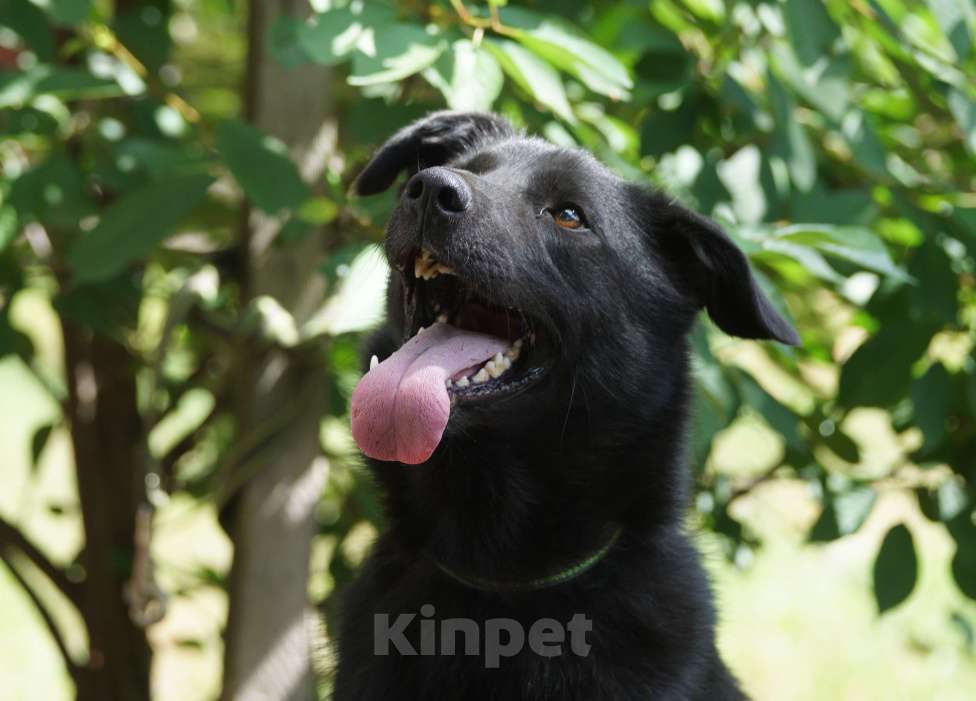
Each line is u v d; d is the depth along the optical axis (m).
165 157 1.69
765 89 1.67
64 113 1.75
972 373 1.70
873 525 3.17
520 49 1.51
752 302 1.51
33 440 1.96
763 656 2.59
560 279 1.52
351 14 1.50
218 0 2.11
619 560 1.55
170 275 1.97
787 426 1.69
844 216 1.68
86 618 1.97
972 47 1.67
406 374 1.47
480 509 1.55
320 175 1.76
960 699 2.44
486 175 1.54
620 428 1.56
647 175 1.71
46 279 1.95
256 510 1.77
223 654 1.79
